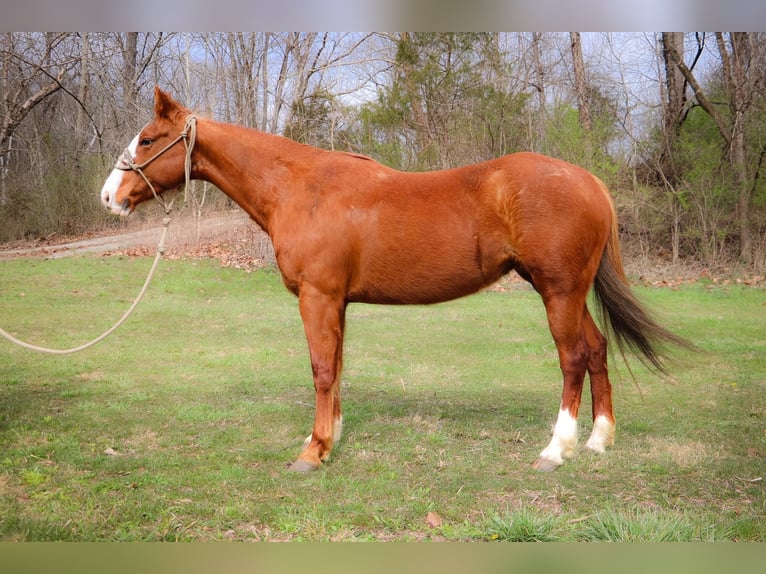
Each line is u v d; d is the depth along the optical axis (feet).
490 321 34.40
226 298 40.57
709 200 49.70
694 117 55.42
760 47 51.08
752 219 50.16
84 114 79.97
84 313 34.53
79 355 25.80
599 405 14.64
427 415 17.80
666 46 55.98
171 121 14.67
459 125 54.13
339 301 13.87
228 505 11.52
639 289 43.55
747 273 47.29
